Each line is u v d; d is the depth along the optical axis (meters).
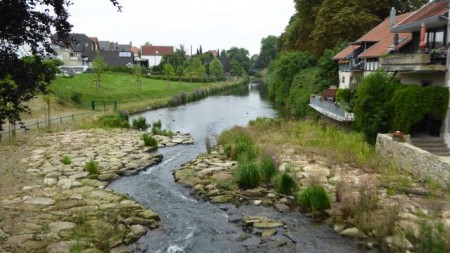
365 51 31.41
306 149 22.50
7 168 18.58
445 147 19.08
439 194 13.87
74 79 56.88
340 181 14.98
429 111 19.28
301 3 56.09
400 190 14.56
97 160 21.11
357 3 43.94
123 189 16.56
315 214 13.16
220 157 21.73
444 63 19.50
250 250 10.75
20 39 7.36
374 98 22.25
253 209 13.91
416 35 24.00
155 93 64.44
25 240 10.43
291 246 10.91
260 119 34.19
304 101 40.06
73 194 14.84
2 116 7.61
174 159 22.53
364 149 20.75
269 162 17.23
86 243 10.50
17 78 7.58
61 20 7.79
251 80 149.00
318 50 48.97
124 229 11.81
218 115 44.75
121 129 33.22
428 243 9.55
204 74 103.12
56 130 30.97
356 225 11.89
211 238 11.57
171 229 12.25
